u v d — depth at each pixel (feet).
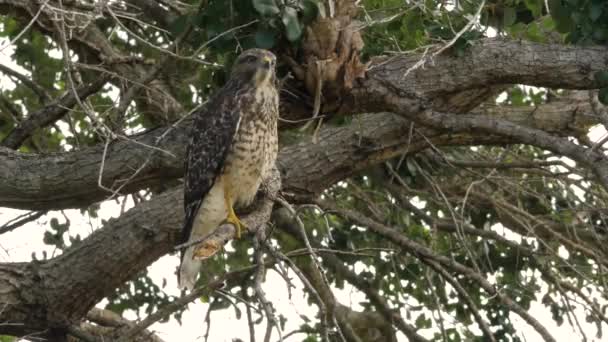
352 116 39.63
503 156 42.80
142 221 37.22
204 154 34.45
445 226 45.21
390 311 45.24
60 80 47.03
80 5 36.01
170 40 40.96
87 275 37.17
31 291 37.04
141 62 38.40
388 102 34.45
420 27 34.50
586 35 33.47
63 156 37.11
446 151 46.06
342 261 46.62
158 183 37.81
